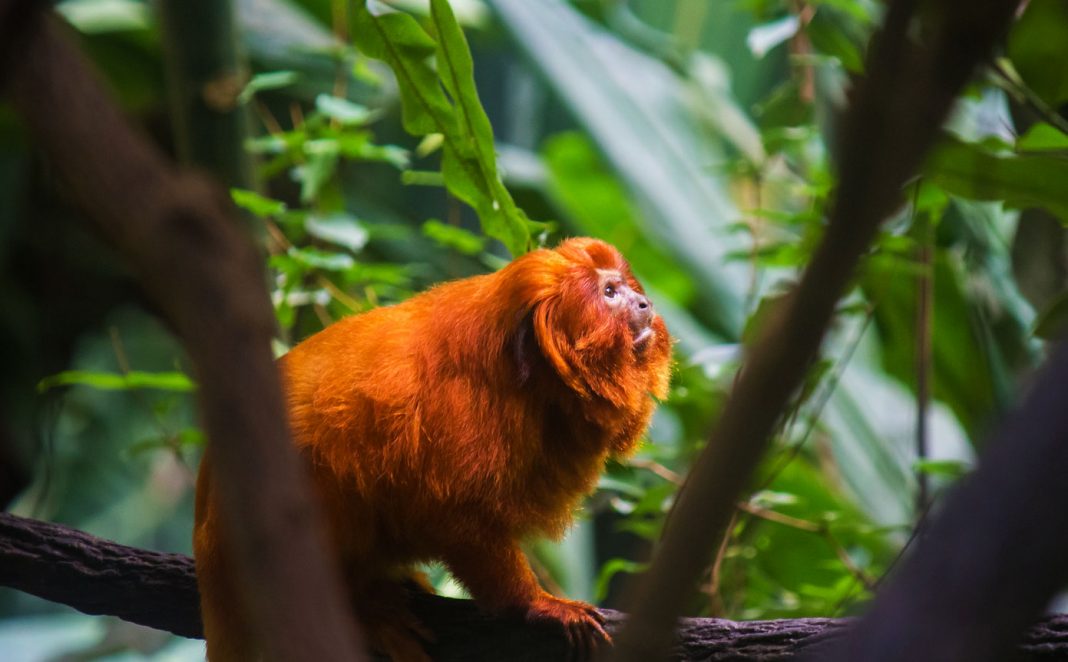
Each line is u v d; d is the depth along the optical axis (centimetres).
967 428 1184
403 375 660
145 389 1573
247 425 208
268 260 905
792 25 898
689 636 607
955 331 1164
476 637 660
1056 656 539
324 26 1559
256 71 1421
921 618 199
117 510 1582
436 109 736
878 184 180
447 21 669
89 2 1454
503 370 680
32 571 670
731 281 1425
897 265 859
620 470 958
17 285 1508
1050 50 651
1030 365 1080
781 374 194
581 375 708
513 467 673
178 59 902
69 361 1566
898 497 1239
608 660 237
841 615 857
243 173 919
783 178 1238
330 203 977
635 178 1486
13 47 203
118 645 1259
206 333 206
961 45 174
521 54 1558
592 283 729
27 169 1446
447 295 709
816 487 1130
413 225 1562
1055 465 190
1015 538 192
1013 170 632
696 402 987
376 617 668
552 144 1667
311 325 991
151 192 204
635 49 1695
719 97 1648
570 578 1185
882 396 1334
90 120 205
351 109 930
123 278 1538
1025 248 916
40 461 1505
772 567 1018
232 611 632
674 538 210
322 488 641
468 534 660
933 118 176
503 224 775
